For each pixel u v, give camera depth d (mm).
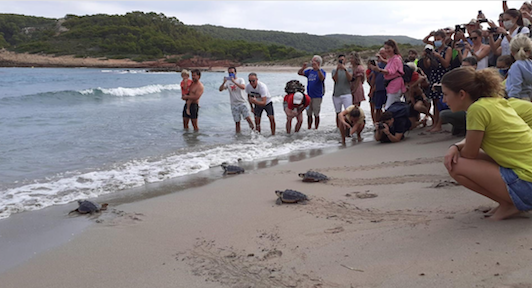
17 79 31531
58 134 8914
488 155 3062
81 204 4422
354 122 8367
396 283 2338
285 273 2748
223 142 8672
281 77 40188
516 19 6688
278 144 8469
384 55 8922
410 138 7684
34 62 90188
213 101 16547
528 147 2850
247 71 68250
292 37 178000
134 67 91875
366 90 22203
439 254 2615
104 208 4473
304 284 2555
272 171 6082
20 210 4496
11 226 4020
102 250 3410
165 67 91250
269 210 4207
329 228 3504
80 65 90812
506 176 2869
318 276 2633
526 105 3336
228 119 12367
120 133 9344
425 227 3164
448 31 8039
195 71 9773
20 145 7762
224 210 4297
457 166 3010
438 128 7988
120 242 3562
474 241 2709
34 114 11586
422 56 8258
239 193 4938
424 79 8117
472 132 2881
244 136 9445
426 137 7559
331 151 7555
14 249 3488
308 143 8523
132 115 12133
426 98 8438
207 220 4012
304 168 6145
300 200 4355
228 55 102062
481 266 2352
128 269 3037
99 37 115750
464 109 3025
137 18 130375
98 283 2842
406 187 4488
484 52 7184
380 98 9000
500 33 6828
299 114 9836
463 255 2531
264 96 9469
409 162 5746
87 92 16531
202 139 8984
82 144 8047
